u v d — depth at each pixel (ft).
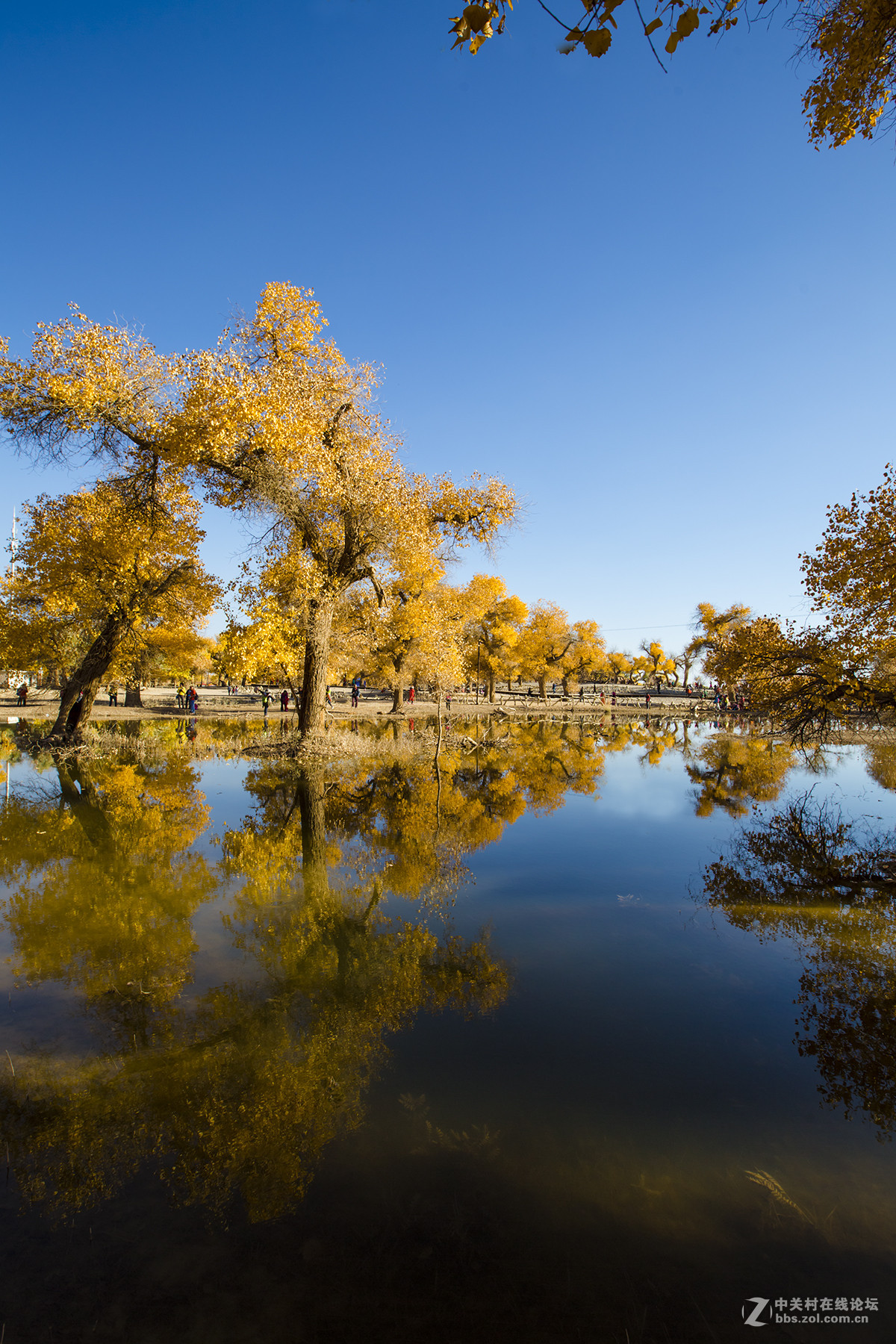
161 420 49.88
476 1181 8.68
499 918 19.42
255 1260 7.45
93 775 44.68
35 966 15.72
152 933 17.81
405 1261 7.39
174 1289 7.06
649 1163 9.05
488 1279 7.16
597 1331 6.47
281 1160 9.19
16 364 46.03
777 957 16.67
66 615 60.54
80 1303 6.89
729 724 116.37
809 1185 8.70
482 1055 11.94
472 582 151.33
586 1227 7.92
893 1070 11.48
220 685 212.64
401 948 17.13
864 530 31.40
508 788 43.39
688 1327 6.53
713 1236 7.81
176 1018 13.28
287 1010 13.66
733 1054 12.02
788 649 36.50
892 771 53.62
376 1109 10.32
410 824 32.01
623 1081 11.09
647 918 19.53
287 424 44.37
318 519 53.36
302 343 49.96
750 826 32.45
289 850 26.76
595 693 237.25
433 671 84.79
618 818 34.30
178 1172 8.99
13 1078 11.16
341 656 91.81
